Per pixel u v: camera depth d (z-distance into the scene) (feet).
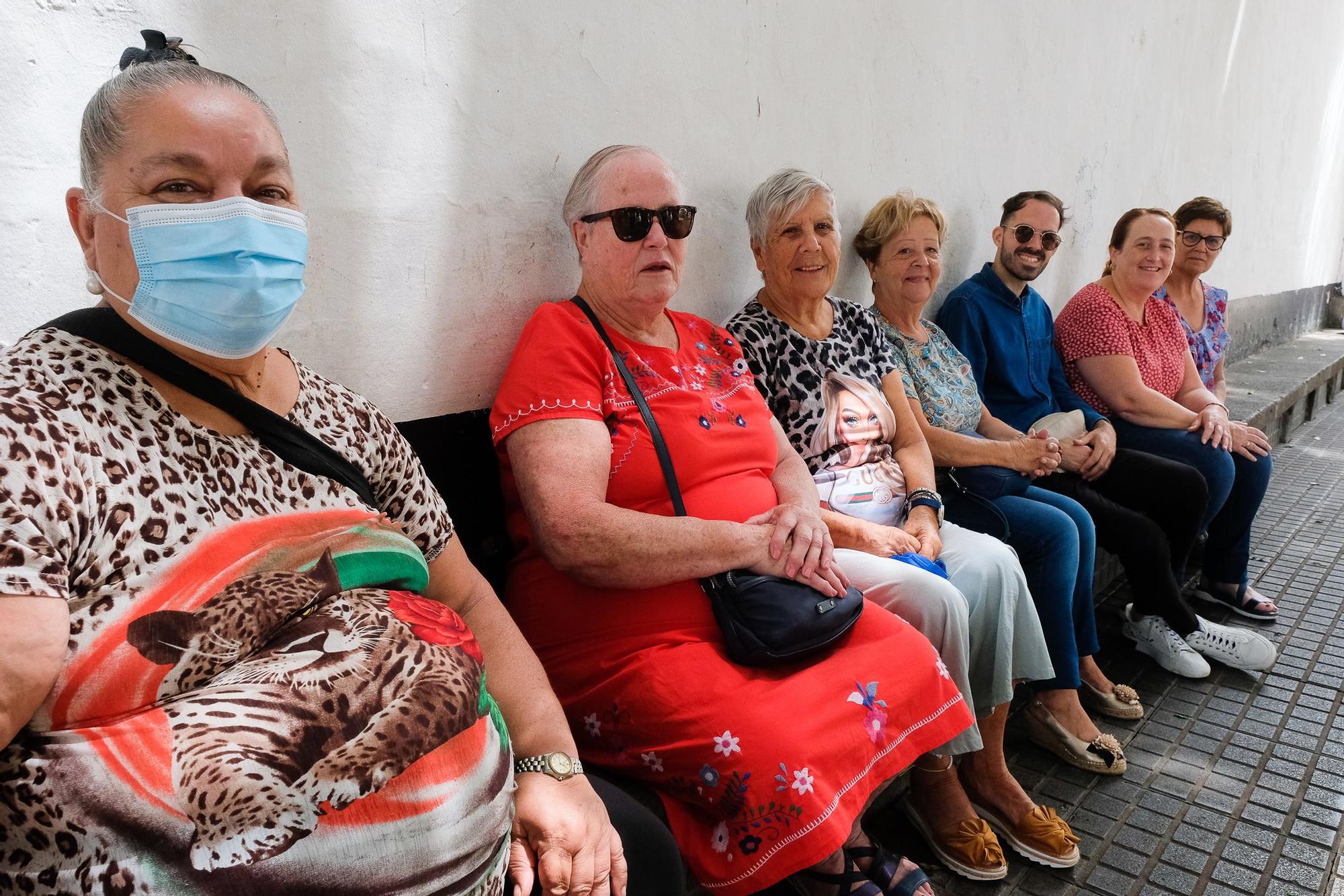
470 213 6.45
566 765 4.60
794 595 5.81
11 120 4.36
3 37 4.28
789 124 9.20
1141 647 10.74
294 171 5.40
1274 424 19.47
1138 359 12.31
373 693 3.51
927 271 9.59
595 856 4.40
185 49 4.84
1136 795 8.08
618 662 5.84
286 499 3.75
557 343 6.18
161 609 3.20
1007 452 9.16
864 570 7.13
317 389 4.32
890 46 10.34
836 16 9.49
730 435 6.74
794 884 6.04
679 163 8.07
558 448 5.85
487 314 6.72
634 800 4.96
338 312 5.77
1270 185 24.98
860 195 10.39
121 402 3.33
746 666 5.79
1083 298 12.21
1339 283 35.09
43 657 2.89
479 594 5.07
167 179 3.49
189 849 3.07
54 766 2.99
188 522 3.34
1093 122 15.31
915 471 8.48
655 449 6.29
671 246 6.56
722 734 5.34
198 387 3.55
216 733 3.16
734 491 6.55
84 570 3.08
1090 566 9.14
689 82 8.01
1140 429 11.86
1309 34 25.89
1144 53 16.55
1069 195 15.06
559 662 6.11
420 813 3.50
